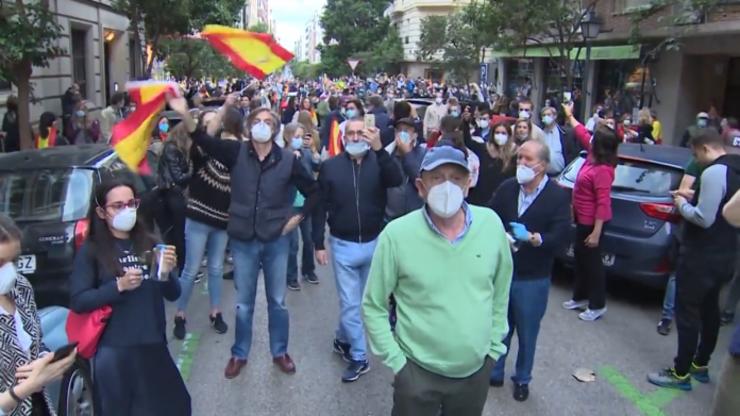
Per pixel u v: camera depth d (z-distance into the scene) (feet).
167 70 88.43
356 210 16.53
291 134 25.20
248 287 16.76
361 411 15.33
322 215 17.02
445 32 122.21
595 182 20.48
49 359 9.02
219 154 16.08
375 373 17.38
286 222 16.48
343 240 16.71
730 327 21.25
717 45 57.72
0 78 31.48
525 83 106.83
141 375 11.34
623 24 67.10
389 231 10.36
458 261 10.14
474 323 10.12
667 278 22.07
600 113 53.52
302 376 17.13
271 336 17.31
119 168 21.79
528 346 15.55
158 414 11.47
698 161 16.12
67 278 18.45
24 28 30.99
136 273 10.97
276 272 16.84
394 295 10.69
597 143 20.45
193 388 16.42
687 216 15.57
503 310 10.84
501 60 114.21
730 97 63.87
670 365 18.17
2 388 9.46
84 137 43.65
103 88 71.26
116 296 11.01
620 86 74.33
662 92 65.51
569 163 27.55
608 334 20.48
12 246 9.40
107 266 11.13
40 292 18.35
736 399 10.63
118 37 79.15
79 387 12.96
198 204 19.26
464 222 10.32
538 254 14.87
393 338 10.50
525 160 14.56
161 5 57.36
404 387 10.41
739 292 21.03
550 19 57.16
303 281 25.44
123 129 13.00
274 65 18.89
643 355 18.88
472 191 21.20
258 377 17.06
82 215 18.84
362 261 16.84
